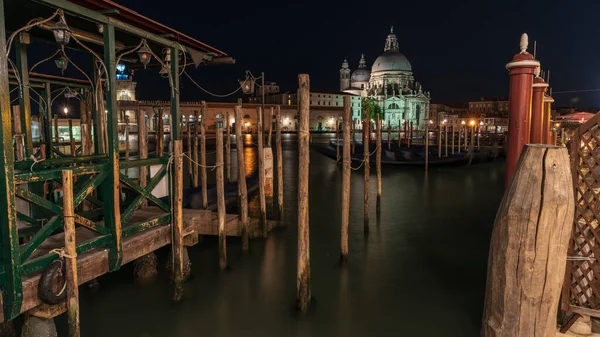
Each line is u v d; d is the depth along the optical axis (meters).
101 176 5.54
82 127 10.12
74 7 5.20
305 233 6.58
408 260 9.11
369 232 11.30
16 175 4.41
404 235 11.04
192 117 58.59
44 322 5.01
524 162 3.44
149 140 42.09
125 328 6.32
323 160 30.53
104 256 5.61
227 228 9.27
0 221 4.27
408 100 92.31
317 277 8.18
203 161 10.66
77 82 11.66
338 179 21.42
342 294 7.42
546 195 3.24
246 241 9.45
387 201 15.77
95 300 7.17
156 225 7.01
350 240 10.58
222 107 61.56
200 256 9.23
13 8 6.05
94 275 5.44
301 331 6.26
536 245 3.31
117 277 8.02
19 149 8.65
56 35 5.23
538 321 3.42
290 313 6.76
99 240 5.52
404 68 97.44
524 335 3.44
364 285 7.80
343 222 8.79
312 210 14.11
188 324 6.44
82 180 8.49
